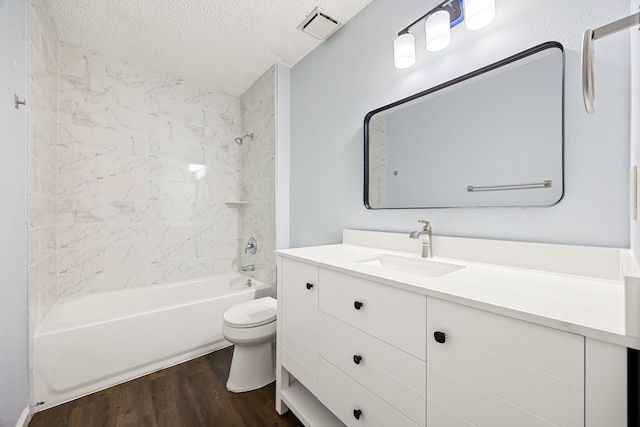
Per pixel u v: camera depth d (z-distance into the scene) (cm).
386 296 86
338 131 185
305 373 123
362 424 95
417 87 137
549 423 54
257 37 195
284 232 236
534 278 84
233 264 292
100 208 220
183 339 191
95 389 158
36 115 152
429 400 74
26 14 133
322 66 200
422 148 135
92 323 160
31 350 140
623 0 81
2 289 115
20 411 128
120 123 229
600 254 82
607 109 84
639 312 44
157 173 247
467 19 108
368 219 163
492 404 62
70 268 207
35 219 150
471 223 116
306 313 123
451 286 75
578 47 89
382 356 88
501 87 107
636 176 62
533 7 99
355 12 170
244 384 160
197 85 270
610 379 47
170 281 253
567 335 52
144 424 133
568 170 91
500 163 107
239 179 298
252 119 271
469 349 66
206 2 161
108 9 167
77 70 209
